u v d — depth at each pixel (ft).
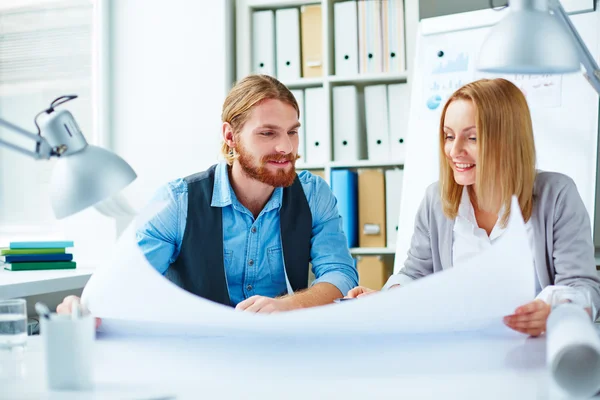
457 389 2.77
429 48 8.68
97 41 10.51
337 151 9.89
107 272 3.95
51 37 10.49
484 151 5.64
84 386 2.86
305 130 9.98
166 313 3.75
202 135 10.23
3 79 10.50
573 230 5.48
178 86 10.35
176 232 5.85
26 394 2.78
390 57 9.61
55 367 2.85
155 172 10.48
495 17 8.25
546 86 7.86
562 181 5.64
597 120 7.56
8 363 3.43
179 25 10.34
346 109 9.82
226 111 5.91
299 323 3.50
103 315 3.91
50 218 10.08
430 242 6.36
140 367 3.26
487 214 6.09
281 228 5.93
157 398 2.65
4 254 8.26
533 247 5.65
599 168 8.55
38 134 3.11
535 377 2.94
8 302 3.79
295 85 10.28
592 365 2.60
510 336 3.84
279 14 10.09
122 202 3.35
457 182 5.97
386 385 2.86
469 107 5.78
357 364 3.25
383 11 9.62
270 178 5.66
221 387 2.87
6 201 10.29
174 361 3.38
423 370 3.11
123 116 10.62
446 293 3.50
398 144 9.58
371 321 3.50
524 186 5.64
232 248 5.92
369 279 9.57
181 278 5.91
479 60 3.92
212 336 3.99
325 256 5.98
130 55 10.59
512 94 5.70
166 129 10.42
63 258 8.60
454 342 3.71
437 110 8.45
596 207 8.71
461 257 6.03
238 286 6.03
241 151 5.72
